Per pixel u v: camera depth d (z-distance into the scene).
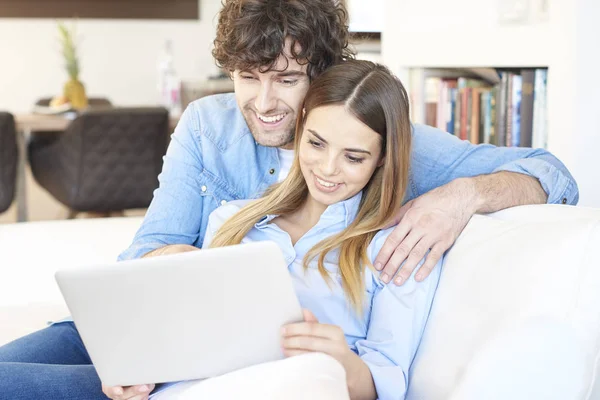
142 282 1.07
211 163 1.79
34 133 4.33
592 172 2.04
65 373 1.38
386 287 1.36
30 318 1.97
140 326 1.11
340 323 1.41
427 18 2.60
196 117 1.83
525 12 2.16
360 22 3.22
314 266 1.45
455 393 1.14
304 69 1.57
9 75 5.47
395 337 1.32
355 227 1.45
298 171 1.53
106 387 1.25
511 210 1.43
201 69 5.70
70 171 4.05
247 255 1.09
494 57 2.30
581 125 2.02
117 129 4.01
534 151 1.64
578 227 1.17
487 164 1.63
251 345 1.17
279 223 1.56
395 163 1.41
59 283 1.07
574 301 1.13
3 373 1.35
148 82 5.66
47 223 2.96
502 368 1.12
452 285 1.31
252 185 1.82
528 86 2.24
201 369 1.18
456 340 1.24
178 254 1.08
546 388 1.12
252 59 1.53
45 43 5.47
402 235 1.37
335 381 1.07
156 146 4.11
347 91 1.35
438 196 1.41
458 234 1.39
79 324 1.11
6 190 3.94
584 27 1.99
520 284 1.17
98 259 2.48
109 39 5.56
